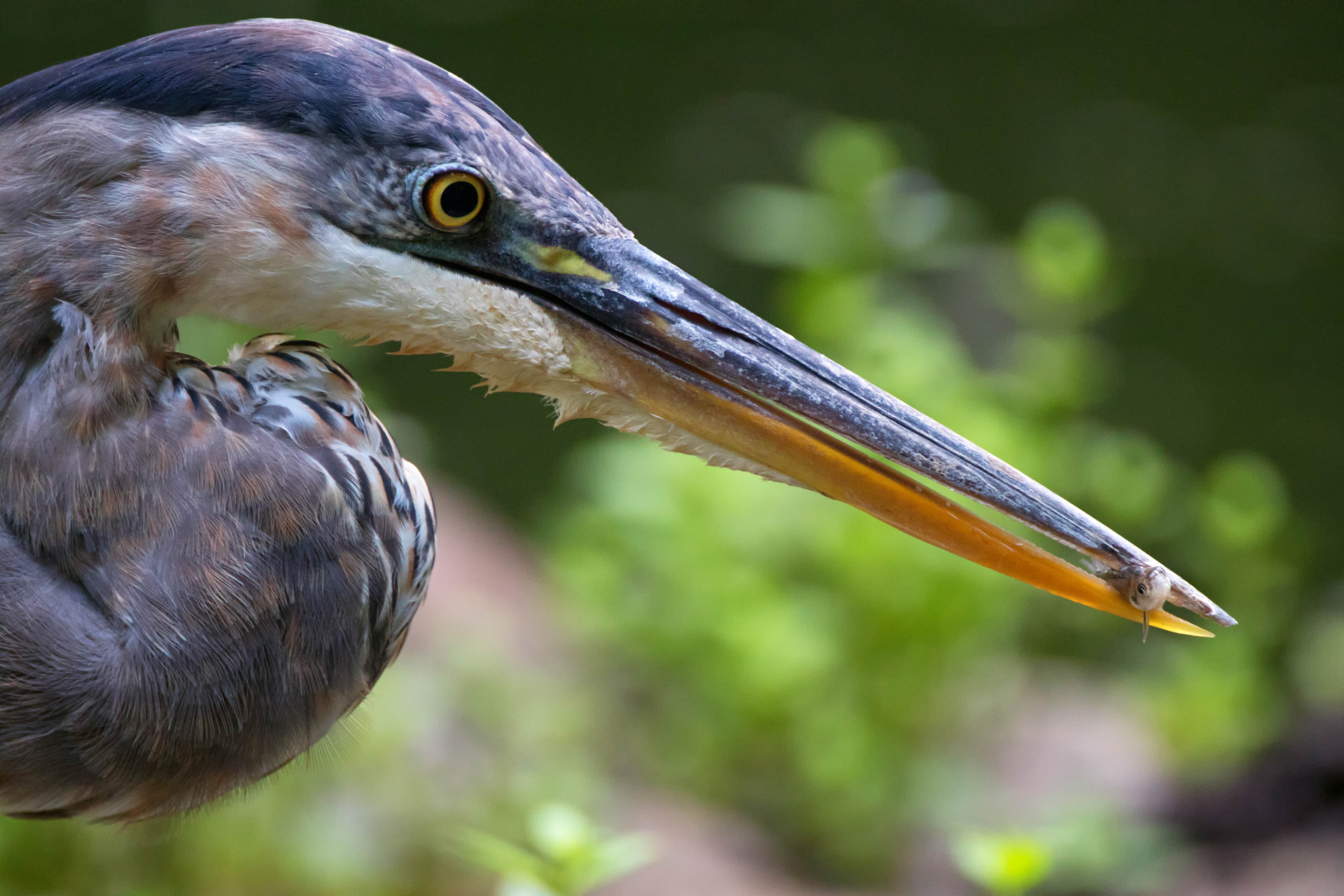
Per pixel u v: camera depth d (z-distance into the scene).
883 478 4.93
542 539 15.36
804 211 11.04
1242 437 18.09
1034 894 10.25
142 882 7.60
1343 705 11.76
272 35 4.38
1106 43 28.64
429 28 26.59
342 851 8.12
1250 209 22.84
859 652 10.77
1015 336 14.23
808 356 4.93
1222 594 12.02
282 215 4.33
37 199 4.09
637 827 10.25
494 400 18.58
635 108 24.59
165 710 4.15
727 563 10.68
